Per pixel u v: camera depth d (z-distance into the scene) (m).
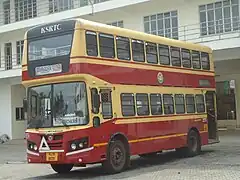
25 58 13.23
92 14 28.22
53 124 12.27
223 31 23.70
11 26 32.66
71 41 12.27
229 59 23.50
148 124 14.38
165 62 15.67
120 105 13.24
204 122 17.78
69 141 11.88
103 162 12.61
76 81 12.22
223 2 23.80
